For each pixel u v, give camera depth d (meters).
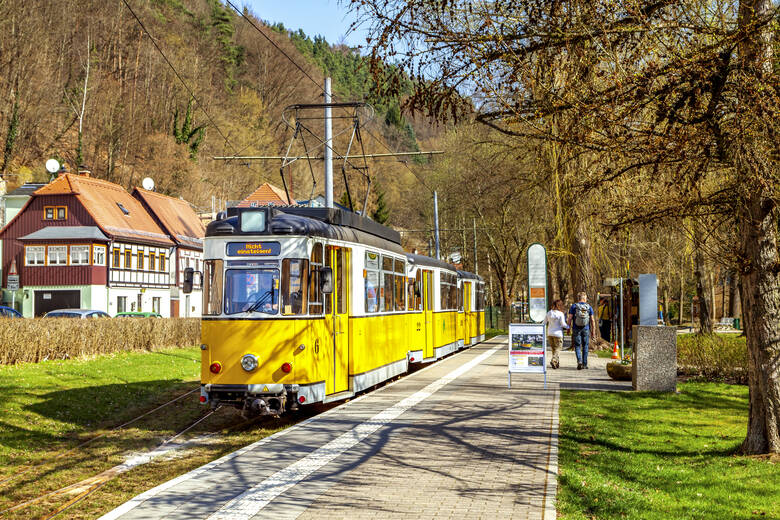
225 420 15.10
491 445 10.55
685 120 8.34
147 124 86.50
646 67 8.29
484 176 31.78
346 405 14.38
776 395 9.59
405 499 7.93
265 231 13.27
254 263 13.23
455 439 10.98
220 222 13.46
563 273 41.25
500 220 41.91
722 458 9.61
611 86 8.45
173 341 31.70
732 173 8.97
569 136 9.09
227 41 98.00
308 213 14.81
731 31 8.25
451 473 9.02
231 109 90.00
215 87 92.62
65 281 55.38
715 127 8.34
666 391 16.05
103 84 81.81
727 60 8.03
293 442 10.95
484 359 25.00
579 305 21.58
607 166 10.05
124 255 58.72
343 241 14.72
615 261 31.08
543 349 16.53
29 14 73.19
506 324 52.88
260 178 83.50
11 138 68.81
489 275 62.53
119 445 12.92
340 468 9.36
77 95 78.62
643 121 8.68
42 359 23.00
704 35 8.49
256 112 90.50
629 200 10.27
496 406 14.02
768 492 7.99
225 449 12.31
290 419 14.62
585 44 8.80
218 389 13.04
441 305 24.41
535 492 8.13
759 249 9.52
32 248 55.88
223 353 13.07
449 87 9.45
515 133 9.61
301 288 13.18
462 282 29.70
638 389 16.20
